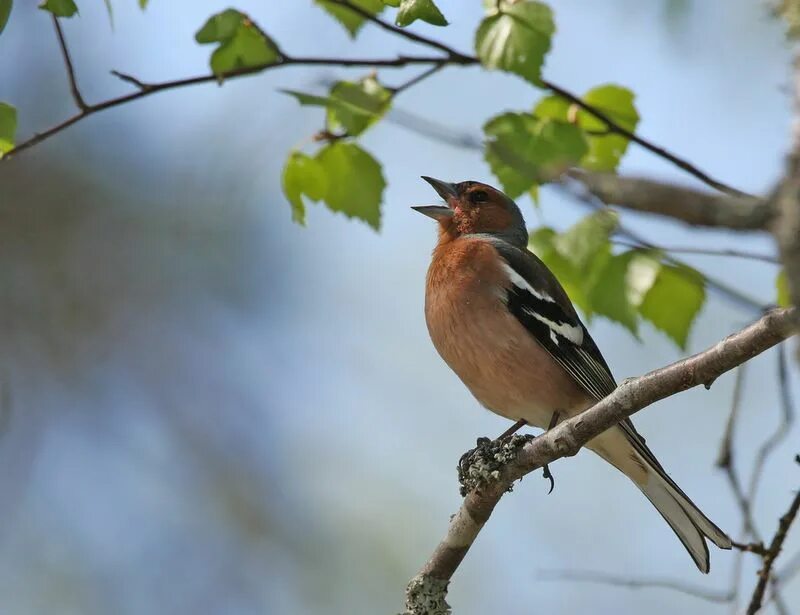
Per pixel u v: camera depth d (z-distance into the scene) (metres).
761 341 5.88
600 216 7.26
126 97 8.19
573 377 9.59
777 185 4.47
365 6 8.51
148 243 14.90
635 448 8.98
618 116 8.48
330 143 8.47
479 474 7.69
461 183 11.10
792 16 6.30
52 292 14.88
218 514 14.05
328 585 13.14
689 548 8.82
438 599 8.12
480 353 9.60
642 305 7.91
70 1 7.87
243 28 8.20
